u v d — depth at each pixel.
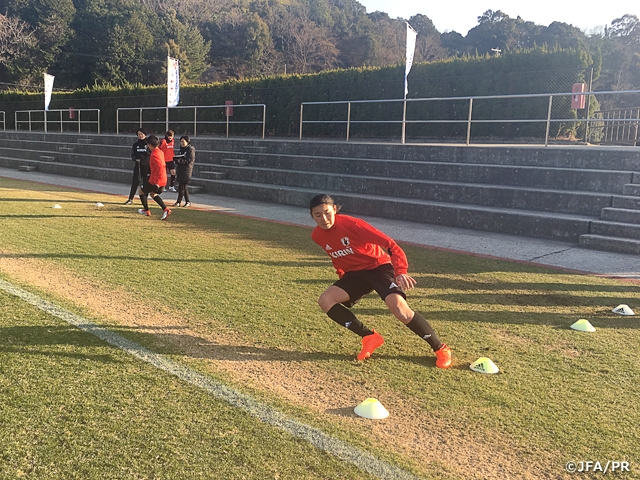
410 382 3.60
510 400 3.37
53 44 58.09
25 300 5.04
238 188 13.89
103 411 3.08
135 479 2.49
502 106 16.98
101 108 30.44
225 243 8.07
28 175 19.28
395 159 13.02
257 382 3.54
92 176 18.73
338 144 14.23
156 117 27.83
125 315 4.76
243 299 5.33
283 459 2.68
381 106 19.66
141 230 8.96
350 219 3.96
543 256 7.56
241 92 24.12
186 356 3.92
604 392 3.50
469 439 2.92
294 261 7.02
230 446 2.78
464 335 4.51
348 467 2.63
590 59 15.84
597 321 4.92
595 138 16.94
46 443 2.75
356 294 4.10
